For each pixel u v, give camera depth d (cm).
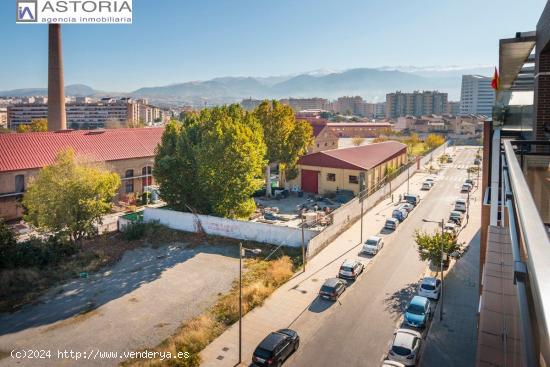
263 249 3769
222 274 3241
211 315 2595
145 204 5650
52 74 7369
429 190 6488
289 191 6419
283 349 2116
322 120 9262
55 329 2464
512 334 356
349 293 2908
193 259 3559
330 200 5775
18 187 4800
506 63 1597
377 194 5550
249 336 2366
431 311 2636
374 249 3612
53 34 7300
